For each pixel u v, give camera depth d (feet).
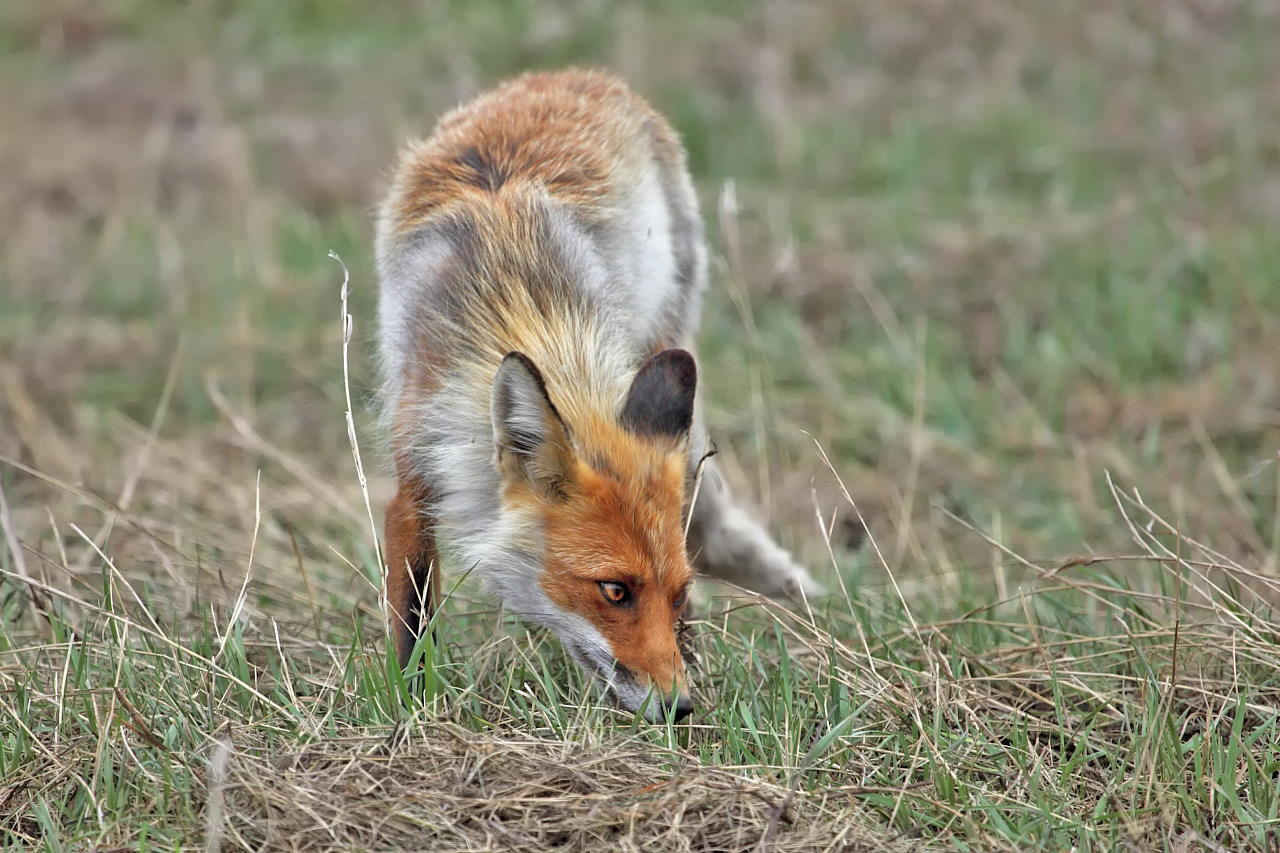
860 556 49.39
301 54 102.42
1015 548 50.62
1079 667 38.70
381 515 50.67
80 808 31.14
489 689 36.99
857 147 83.92
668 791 30.35
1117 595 42.98
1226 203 72.59
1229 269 64.85
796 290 69.05
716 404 61.41
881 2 97.76
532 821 29.50
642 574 33.68
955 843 30.12
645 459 34.68
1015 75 89.76
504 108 43.34
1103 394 60.29
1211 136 78.95
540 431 33.88
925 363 62.18
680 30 97.86
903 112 87.20
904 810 31.27
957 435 58.18
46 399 60.75
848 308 68.44
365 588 44.86
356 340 63.98
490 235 38.22
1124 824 31.42
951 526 52.90
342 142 88.84
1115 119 83.46
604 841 29.07
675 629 37.70
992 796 31.99
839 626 42.24
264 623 40.98
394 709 34.27
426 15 106.01
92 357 65.10
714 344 65.41
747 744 33.91
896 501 53.31
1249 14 91.25
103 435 58.03
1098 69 88.94
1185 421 57.16
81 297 71.72
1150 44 89.81
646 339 42.75
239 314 66.74
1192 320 63.67
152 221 79.92
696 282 47.62
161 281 72.49
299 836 28.86
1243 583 41.32
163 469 54.08
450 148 41.98
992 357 63.87
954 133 83.82
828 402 60.54
